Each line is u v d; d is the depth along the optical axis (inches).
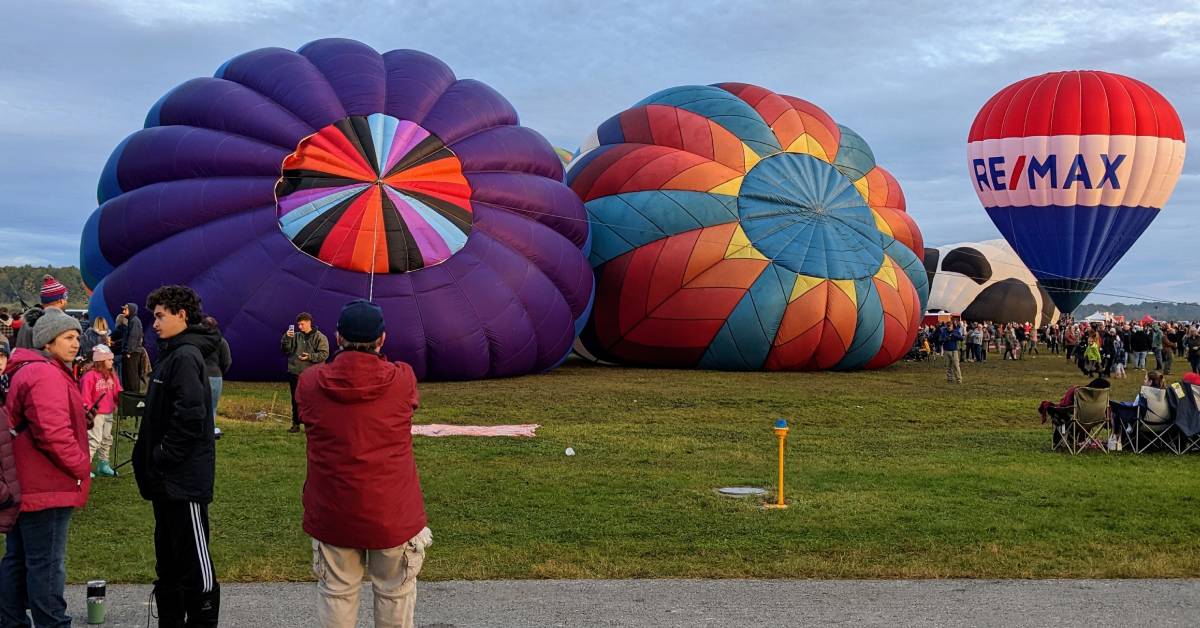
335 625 212.8
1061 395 940.6
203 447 240.1
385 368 212.8
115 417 470.6
